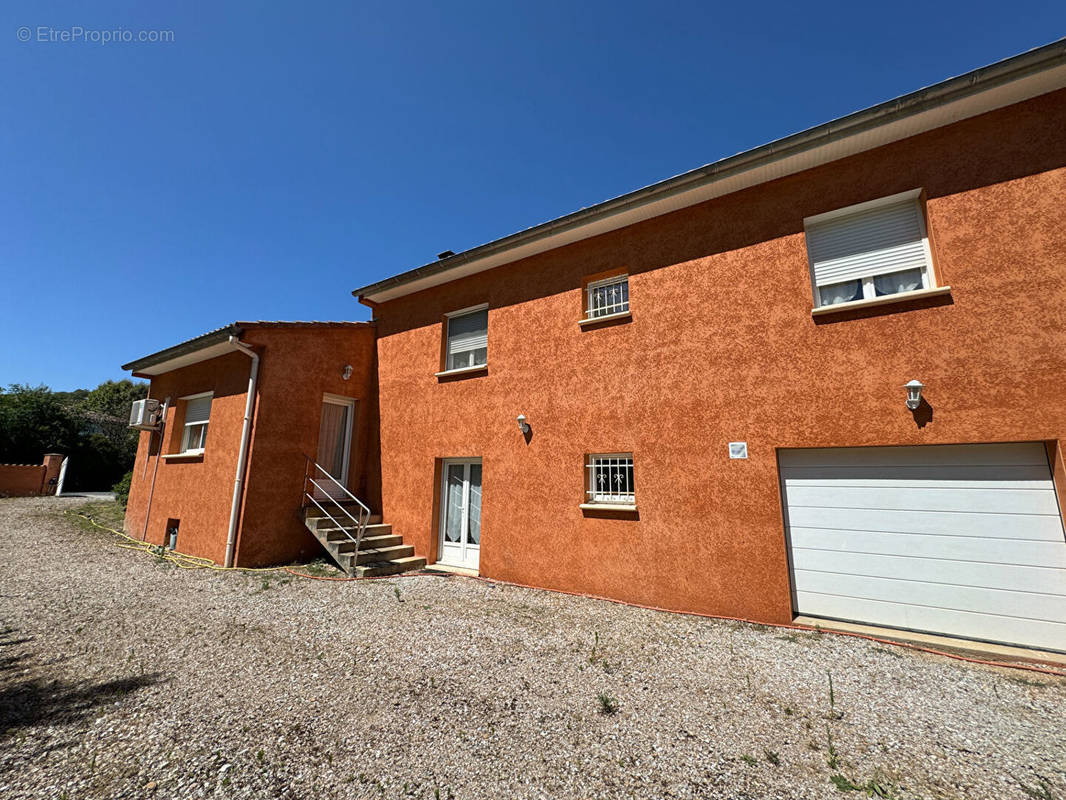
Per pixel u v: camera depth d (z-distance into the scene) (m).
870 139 5.80
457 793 2.80
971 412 5.11
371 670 4.48
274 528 9.02
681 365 6.88
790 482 6.14
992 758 3.18
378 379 10.94
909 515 5.50
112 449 27.00
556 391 8.02
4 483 20.06
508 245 8.47
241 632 5.42
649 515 6.82
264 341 9.36
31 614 5.88
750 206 6.68
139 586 7.30
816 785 2.90
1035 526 4.96
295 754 3.15
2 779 2.83
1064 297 4.87
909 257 5.73
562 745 3.30
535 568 7.72
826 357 5.91
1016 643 4.89
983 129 5.41
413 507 9.60
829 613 5.75
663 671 4.51
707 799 2.77
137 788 2.78
